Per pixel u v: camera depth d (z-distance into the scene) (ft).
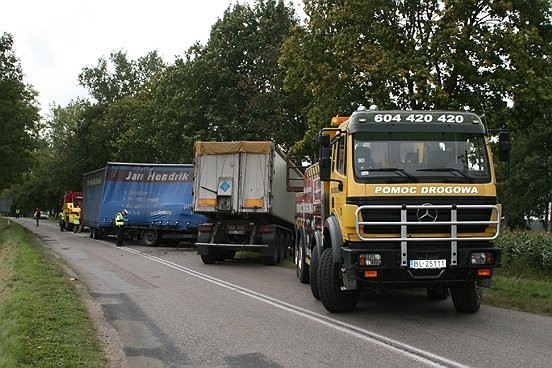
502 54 62.54
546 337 26.12
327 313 32.81
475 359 22.31
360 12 66.44
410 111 30.09
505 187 156.15
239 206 63.36
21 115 135.33
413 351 23.66
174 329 28.81
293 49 73.92
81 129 190.90
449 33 60.03
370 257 27.53
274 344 25.38
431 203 28.22
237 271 57.11
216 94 109.70
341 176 30.58
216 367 21.90
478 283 29.04
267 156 63.62
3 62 134.10
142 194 94.53
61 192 216.95
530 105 62.44
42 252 76.43
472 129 29.86
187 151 108.47
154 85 139.74
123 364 22.26
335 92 69.97
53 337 25.02
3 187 147.02
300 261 48.37
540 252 47.55
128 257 72.69
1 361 20.54
